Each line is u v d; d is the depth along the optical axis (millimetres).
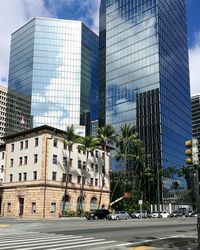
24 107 125375
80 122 122812
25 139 63938
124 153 73750
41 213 57156
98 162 71625
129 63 105500
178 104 108625
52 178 60156
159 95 95000
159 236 21328
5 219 51031
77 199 64625
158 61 97188
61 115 121875
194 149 14914
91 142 64625
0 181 68750
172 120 101688
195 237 20750
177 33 115562
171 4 112500
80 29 129750
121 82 106625
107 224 35062
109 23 115500
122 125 102812
